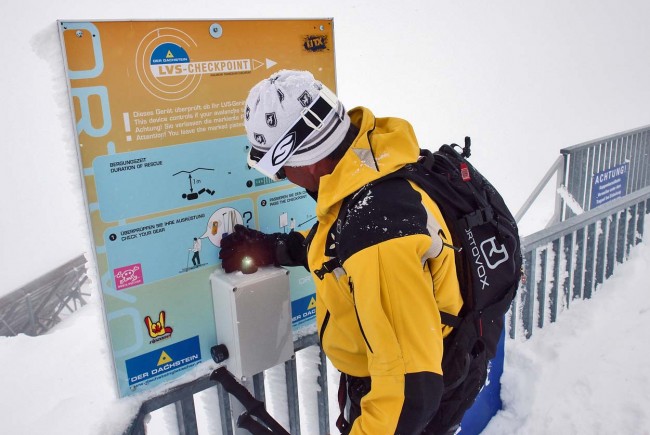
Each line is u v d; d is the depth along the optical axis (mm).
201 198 1481
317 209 1196
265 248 1569
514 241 1307
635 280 3541
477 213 1237
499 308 1304
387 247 1023
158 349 1491
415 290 1039
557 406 2471
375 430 1070
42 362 4551
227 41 1437
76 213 1345
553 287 3080
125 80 1277
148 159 1355
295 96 1171
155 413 2619
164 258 1445
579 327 3025
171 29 1328
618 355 2785
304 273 1786
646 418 2367
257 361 1547
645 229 4180
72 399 2320
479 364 1334
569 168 4531
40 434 2162
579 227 3111
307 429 2043
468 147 1527
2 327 6328
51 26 1167
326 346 1416
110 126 1276
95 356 4605
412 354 1048
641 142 5539
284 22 1543
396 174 1150
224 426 1739
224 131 1487
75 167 1265
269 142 1214
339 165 1159
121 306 1394
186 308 1523
